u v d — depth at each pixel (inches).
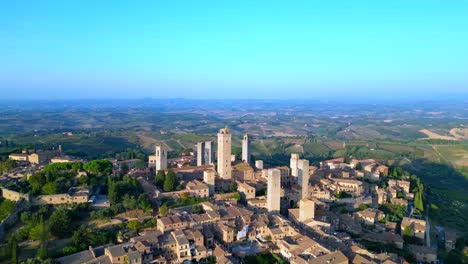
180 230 7603.4
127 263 6550.2
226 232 7869.1
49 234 7554.1
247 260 7313.0
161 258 6943.9
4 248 6929.1
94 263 6540.4
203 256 7263.8
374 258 7372.1
